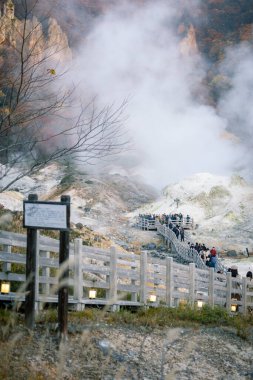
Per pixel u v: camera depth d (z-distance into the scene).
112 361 8.65
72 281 12.38
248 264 52.44
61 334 8.91
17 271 12.78
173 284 16.50
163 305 15.70
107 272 13.55
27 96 8.74
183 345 10.80
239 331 13.35
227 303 20.05
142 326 11.98
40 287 12.80
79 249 12.34
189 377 8.92
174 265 16.61
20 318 9.72
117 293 14.06
